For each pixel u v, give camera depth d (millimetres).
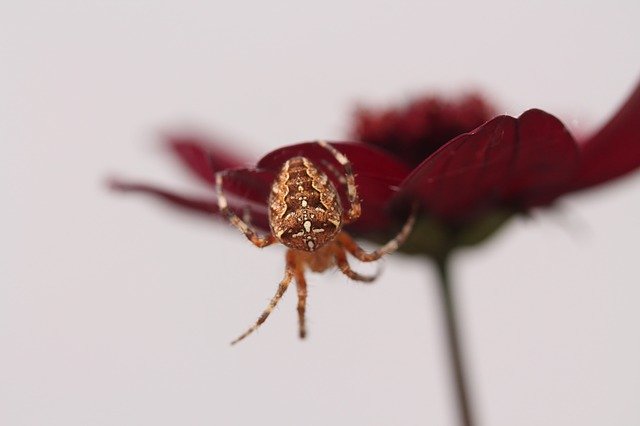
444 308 185
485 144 166
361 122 195
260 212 180
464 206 178
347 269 182
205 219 187
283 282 185
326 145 168
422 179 171
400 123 193
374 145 193
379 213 180
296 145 167
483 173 172
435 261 184
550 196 178
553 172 174
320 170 176
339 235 180
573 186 177
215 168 180
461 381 185
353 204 173
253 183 176
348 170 171
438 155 165
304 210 171
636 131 175
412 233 181
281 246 185
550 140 167
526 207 179
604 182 178
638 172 178
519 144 167
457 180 173
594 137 176
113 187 184
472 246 182
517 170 173
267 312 184
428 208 178
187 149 191
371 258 178
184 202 182
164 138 195
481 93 196
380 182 173
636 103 172
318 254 183
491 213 180
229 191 178
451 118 193
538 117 162
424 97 195
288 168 173
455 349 186
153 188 181
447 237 181
